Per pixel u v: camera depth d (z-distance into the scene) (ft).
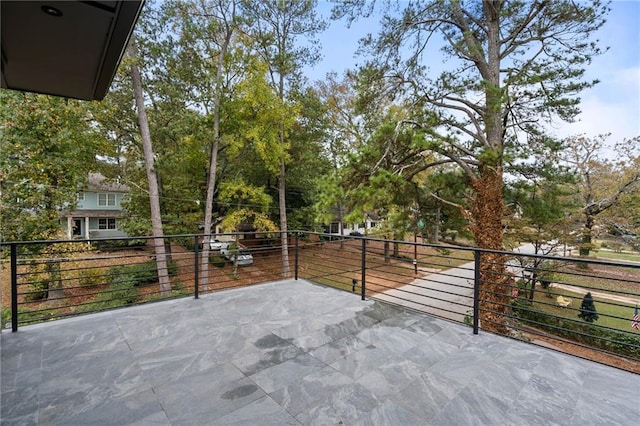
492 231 20.33
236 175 39.04
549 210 22.62
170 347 8.48
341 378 7.04
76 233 53.16
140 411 5.82
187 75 32.68
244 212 36.55
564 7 19.15
